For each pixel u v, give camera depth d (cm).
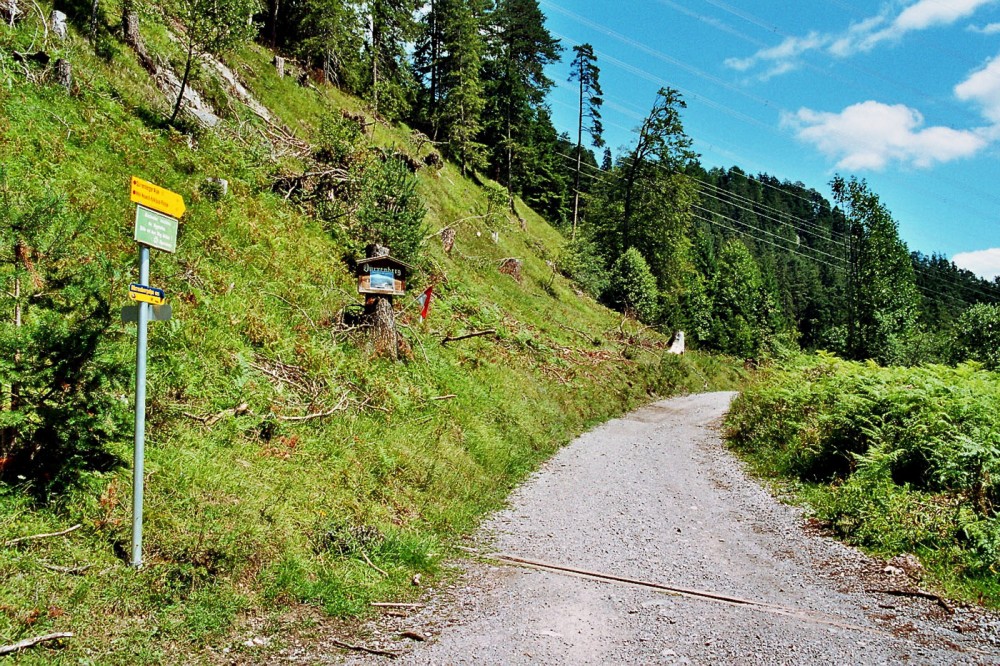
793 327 7262
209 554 505
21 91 1081
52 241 591
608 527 802
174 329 796
